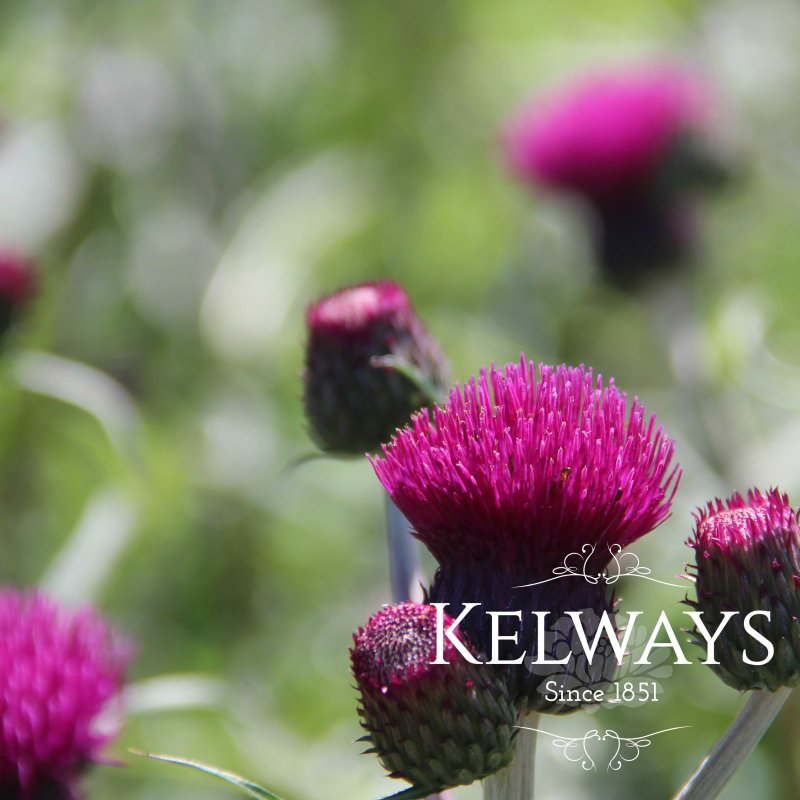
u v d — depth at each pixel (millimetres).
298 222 8953
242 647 7820
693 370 7105
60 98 9914
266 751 5816
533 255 9711
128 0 10422
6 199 9250
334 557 8320
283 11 10797
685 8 10938
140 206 9758
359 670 2822
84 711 4355
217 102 10398
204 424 8320
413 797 2738
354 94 10727
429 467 2871
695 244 8438
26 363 6793
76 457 8117
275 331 8484
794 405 7152
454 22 11023
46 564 8055
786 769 6215
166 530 7457
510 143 8898
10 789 4258
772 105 10375
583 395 2896
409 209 9836
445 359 4555
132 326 9188
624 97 8633
